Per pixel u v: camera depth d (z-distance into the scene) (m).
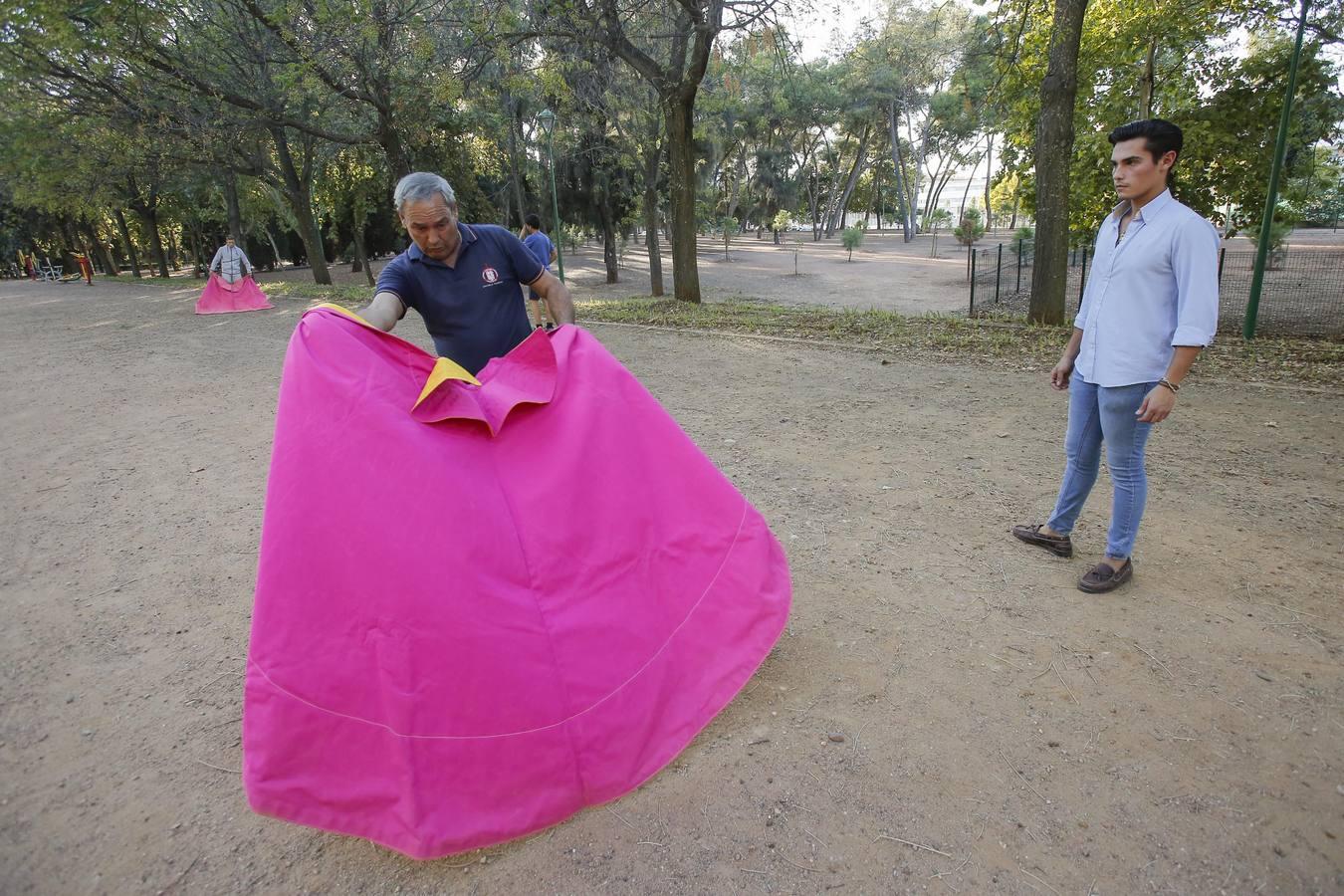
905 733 2.58
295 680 2.12
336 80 15.59
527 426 2.60
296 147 25.41
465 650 2.13
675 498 2.75
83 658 3.27
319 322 2.54
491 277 3.14
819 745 2.54
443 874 2.12
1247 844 2.11
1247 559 3.69
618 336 10.88
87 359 10.80
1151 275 3.04
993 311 14.77
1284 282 16.42
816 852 2.13
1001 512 4.36
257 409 7.42
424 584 2.14
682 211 15.07
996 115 14.12
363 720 2.11
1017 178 14.27
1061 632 3.14
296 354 2.46
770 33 12.80
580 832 2.23
